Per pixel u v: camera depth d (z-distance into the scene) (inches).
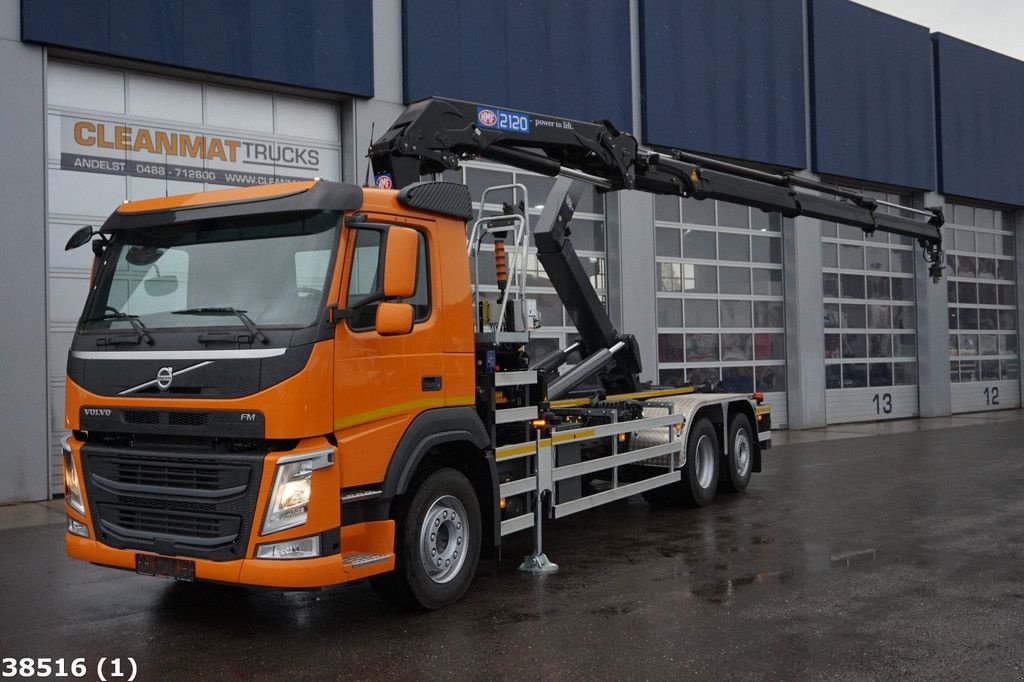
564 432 306.0
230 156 498.0
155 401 218.2
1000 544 314.7
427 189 245.0
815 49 781.3
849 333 845.2
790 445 648.4
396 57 546.3
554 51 613.9
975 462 536.4
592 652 207.0
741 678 189.5
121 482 225.3
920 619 229.1
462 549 251.3
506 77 587.8
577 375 376.8
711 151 702.5
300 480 206.4
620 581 271.0
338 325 215.0
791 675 190.7
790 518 369.1
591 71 634.2
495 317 282.4
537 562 285.7
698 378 717.3
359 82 525.0
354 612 243.3
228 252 225.3
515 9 593.3
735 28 724.0
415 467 233.1
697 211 725.3
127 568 223.6
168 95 478.9
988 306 994.1
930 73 898.1
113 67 462.0
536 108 602.9
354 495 218.5
